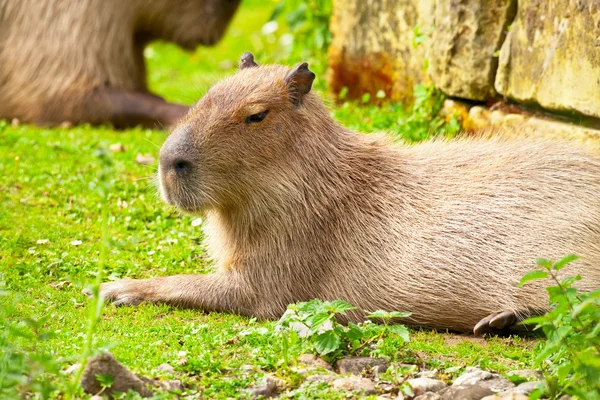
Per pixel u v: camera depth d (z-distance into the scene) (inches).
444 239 417.4
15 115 759.1
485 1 559.2
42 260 472.7
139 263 483.5
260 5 1200.2
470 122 582.9
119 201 559.2
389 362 350.9
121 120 750.5
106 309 418.0
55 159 644.1
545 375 321.1
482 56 565.9
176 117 741.9
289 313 376.8
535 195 419.8
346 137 448.1
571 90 488.7
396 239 423.2
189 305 424.8
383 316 362.0
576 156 436.1
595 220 409.1
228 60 973.8
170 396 311.0
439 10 593.0
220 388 323.9
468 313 409.7
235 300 423.8
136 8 752.3
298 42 823.1
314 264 426.0
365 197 433.1
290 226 425.4
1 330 354.6
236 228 431.5
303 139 430.3
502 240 411.2
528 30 525.7
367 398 316.5
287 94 427.5
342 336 361.4
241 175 419.8
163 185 424.5
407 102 666.8
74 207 555.2
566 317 318.0
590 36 468.8
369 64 702.5
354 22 714.2
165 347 364.8
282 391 327.3
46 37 746.2
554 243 405.4
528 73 529.7
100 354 304.2
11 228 518.0
